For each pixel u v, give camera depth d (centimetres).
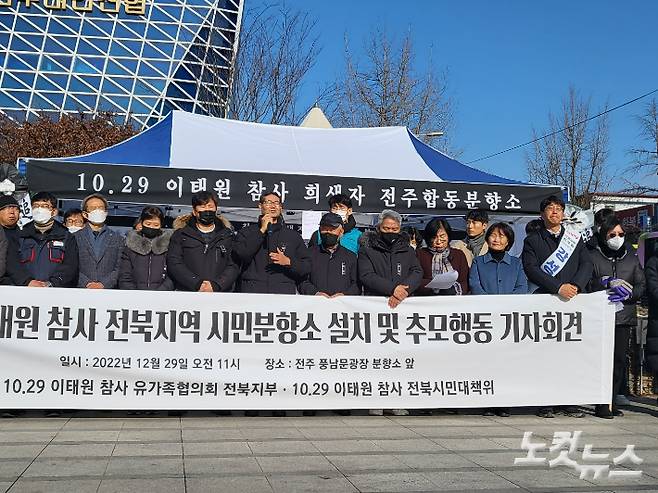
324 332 643
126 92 4206
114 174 779
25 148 2341
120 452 512
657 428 652
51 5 4516
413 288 658
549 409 704
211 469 477
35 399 602
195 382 623
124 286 673
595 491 455
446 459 522
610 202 2989
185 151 877
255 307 636
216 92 2105
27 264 649
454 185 862
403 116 2678
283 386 634
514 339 671
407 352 654
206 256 657
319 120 1312
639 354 884
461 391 661
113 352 615
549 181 2931
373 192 838
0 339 600
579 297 684
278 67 2212
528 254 697
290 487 445
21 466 471
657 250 705
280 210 686
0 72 4275
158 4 4500
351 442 567
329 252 688
